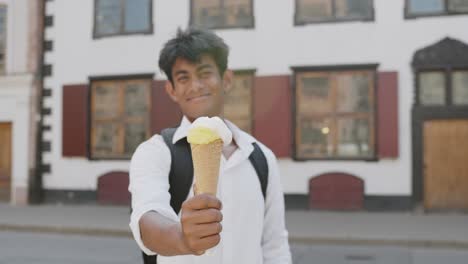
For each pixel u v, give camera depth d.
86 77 15.02
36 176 15.21
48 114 15.27
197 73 1.75
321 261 8.08
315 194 13.40
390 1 13.16
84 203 14.90
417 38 13.03
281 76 13.60
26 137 15.36
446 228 10.74
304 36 13.59
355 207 13.20
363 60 13.27
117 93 14.85
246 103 13.85
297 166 13.53
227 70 1.88
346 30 13.38
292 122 13.55
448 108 12.81
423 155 12.98
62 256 8.28
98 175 14.86
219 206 1.06
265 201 1.85
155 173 1.58
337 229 10.67
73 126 14.99
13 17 15.54
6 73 15.53
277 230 1.88
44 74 15.34
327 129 13.47
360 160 13.22
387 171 13.09
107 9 14.97
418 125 12.97
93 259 8.03
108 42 14.87
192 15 14.34
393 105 13.02
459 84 12.95
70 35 15.17
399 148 13.04
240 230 1.70
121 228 10.95
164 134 1.72
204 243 1.05
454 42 12.84
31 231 11.37
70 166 15.04
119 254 8.51
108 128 14.88
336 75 13.45
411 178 12.98
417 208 12.90
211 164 1.09
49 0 15.37
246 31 13.88
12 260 7.89
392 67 13.13
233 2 14.09
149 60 14.59
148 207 1.37
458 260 8.16
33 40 15.42
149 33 14.58
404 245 9.59
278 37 13.72
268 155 1.89
